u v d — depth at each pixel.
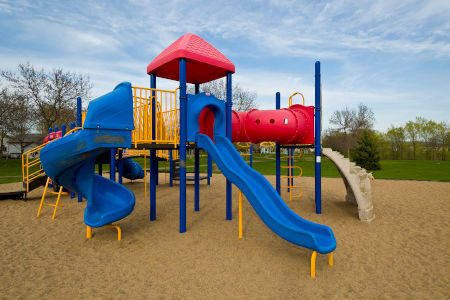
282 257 4.23
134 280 3.50
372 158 20.53
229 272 3.71
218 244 4.81
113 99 4.89
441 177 15.51
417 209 7.43
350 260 4.11
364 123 38.47
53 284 3.40
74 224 6.18
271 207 4.48
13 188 10.52
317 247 3.54
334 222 6.23
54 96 27.30
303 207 7.82
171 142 5.88
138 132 5.68
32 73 26.53
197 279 3.51
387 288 3.28
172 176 12.23
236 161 5.60
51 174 4.98
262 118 7.17
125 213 5.14
